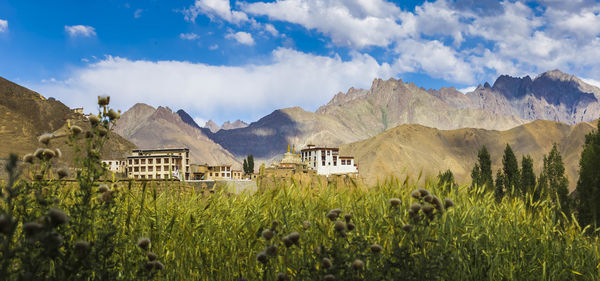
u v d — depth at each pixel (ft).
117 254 15.30
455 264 15.55
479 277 15.74
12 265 10.87
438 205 13.69
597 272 16.57
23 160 12.06
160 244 16.88
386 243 16.62
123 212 16.94
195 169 216.54
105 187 12.99
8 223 9.06
